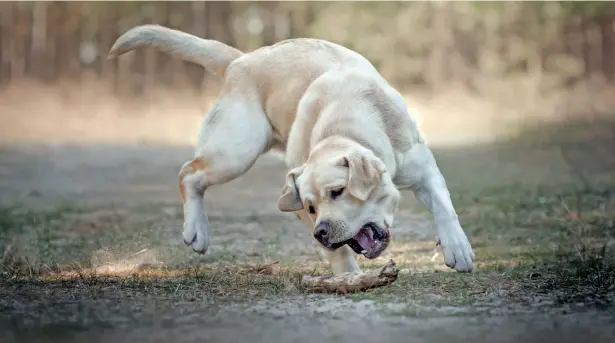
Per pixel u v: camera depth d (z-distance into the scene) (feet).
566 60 116.37
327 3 118.21
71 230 33.81
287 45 24.54
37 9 126.00
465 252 21.84
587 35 119.24
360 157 19.83
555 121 85.25
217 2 124.16
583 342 17.17
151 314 19.61
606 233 30.19
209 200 44.27
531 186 44.98
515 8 118.11
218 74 26.37
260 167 61.93
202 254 27.48
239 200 44.24
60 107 109.29
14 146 76.23
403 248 29.84
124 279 23.85
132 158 67.31
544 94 108.88
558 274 23.54
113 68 124.57
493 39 119.14
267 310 19.93
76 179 54.60
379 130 21.65
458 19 118.83
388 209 20.40
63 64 126.41
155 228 33.86
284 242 30.96
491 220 34.96
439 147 68.33
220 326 18.53
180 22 124.57
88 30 126.11
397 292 21.84
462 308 19.94
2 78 124.36
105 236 31.91
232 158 24.31
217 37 124.36
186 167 25.08
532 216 35.45
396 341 17.22
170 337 17.72
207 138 24.80
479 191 44.01
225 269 25.66
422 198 22.68
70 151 72.59
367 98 22.13
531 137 72.54
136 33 26.27
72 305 20.61
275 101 23.95
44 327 18.61
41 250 28.86
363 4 117.91
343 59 23.62
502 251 28.27
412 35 118.21
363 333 17.81
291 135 22.86
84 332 18.19
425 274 24.45
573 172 50.62
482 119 93.61
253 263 26.78
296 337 17.58
